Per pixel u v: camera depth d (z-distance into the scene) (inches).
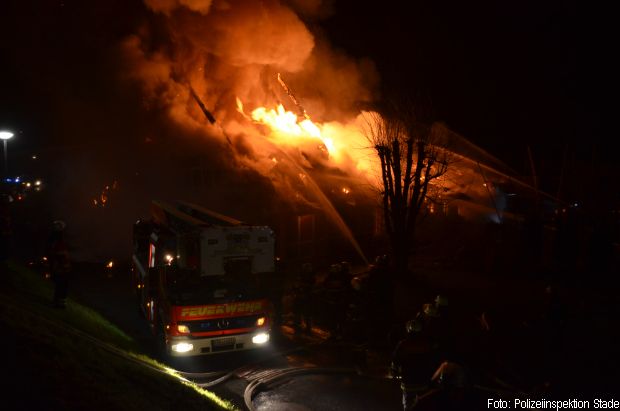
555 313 368.8
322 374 345.4
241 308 361.4
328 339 417.7
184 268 380.8
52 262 357.7
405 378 217.3
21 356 202.7
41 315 297.4
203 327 349.7
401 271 644.7
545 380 314.5
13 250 743.7
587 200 729.0
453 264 743.7
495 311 497.7
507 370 326.6
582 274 669.3
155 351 385.7
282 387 322.7
